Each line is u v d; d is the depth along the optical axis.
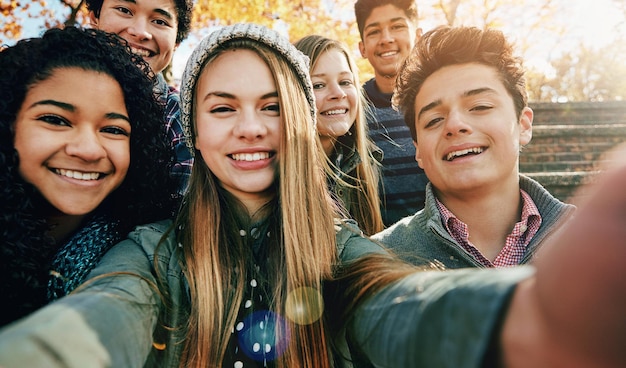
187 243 0.43
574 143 1.82
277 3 2.71
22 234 0.42
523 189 0.60
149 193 0.51
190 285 0.41
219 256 0.43
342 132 0.85
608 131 1.82
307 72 0.48
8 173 0.42
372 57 1.14
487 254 0.59
